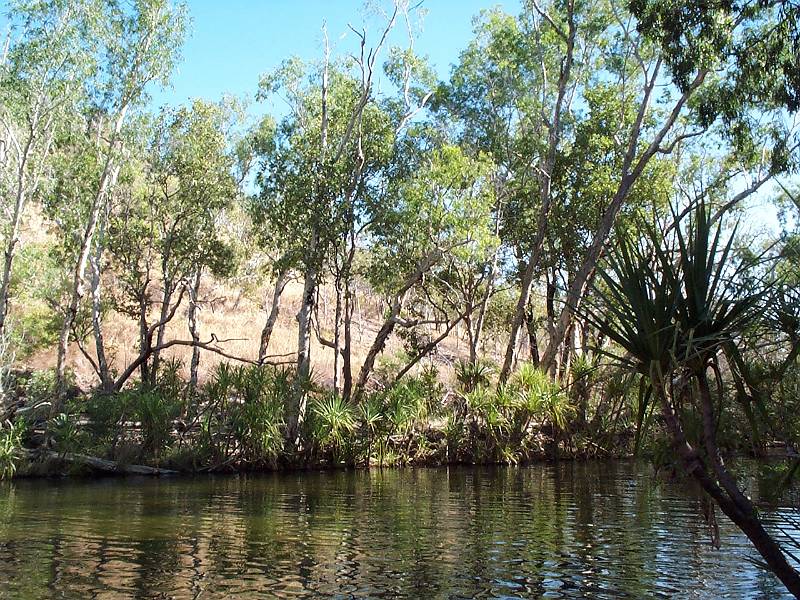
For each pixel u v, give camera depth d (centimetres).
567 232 3238
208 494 1808
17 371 3253
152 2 2550
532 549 1102
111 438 2422
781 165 1822
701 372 444
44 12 2362
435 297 3884
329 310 4884
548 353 2906
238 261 3519
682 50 1609
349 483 2108
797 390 529
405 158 3123
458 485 2041
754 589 860
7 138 2661
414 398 2719
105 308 3366
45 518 1392
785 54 1509
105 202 2967
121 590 852
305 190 2702
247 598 822
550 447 2969
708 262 433
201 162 3145
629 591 855
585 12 3061
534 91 3391
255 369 2556
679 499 1684
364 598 823
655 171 3042
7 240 2772
